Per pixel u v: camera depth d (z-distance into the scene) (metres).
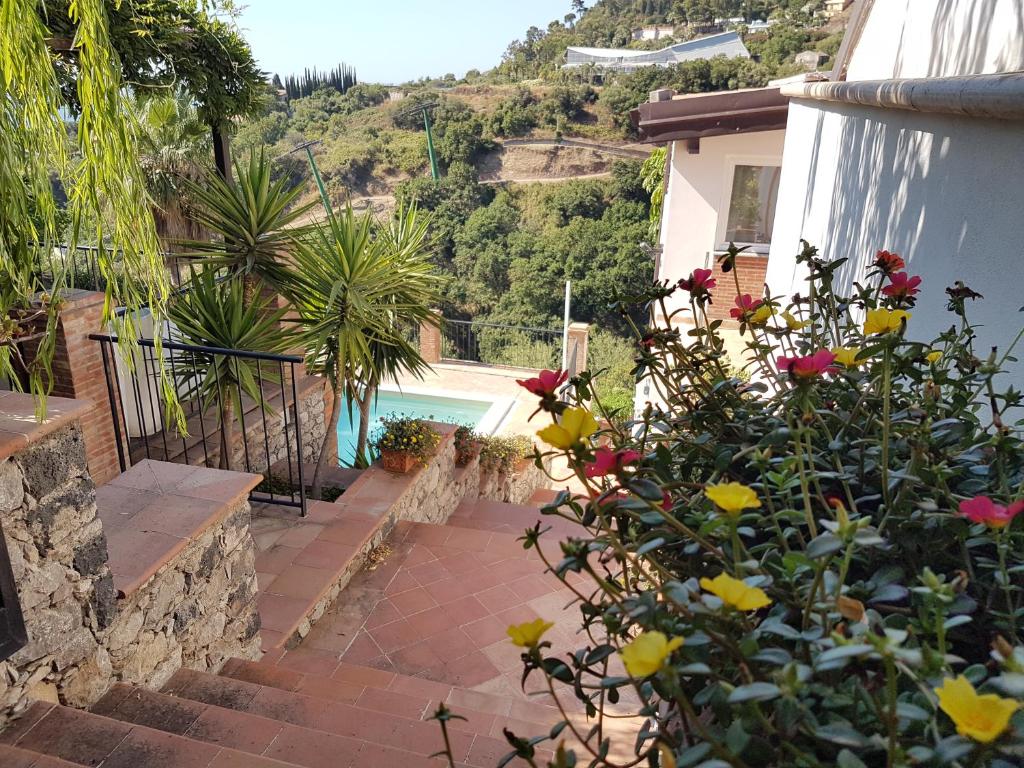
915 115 2.90
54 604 2.56
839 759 0.74
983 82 2.06
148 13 5.32
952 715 0.69
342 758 2.66
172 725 2.76
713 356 1.72
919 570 1.15
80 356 4.84
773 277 6.36
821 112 4.82
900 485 1.28
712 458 1.49
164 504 3.37
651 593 1.00
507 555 5.18
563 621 4.43
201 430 5.38
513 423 12.21
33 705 2.55
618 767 1.04
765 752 0.85
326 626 4.36
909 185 2.93
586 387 1.42
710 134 8.33
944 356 1.68
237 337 5.20
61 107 2.17
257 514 5.18
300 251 5.83
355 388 6.30
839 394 1.59
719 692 0.91
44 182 2.18
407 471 5.98
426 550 5.24
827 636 0.89
